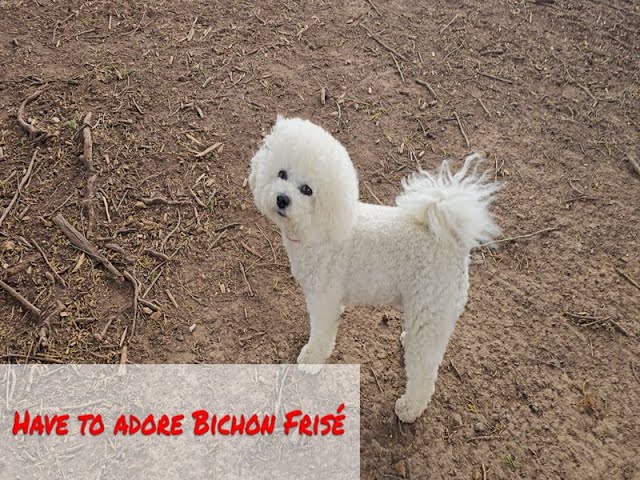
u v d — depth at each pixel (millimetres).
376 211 879
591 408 974
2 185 1203
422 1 1803
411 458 909
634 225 1257
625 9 1805
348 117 1427
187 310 1051
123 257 1106
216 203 1215
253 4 1708
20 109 1327
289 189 783
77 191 1204
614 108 1515
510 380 1010
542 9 1803
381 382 999
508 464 910
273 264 1133
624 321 1096
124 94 1399
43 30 1546
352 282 880
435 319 843
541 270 1174
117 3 1649
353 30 1669
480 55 1636
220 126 1361
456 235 812
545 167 1365
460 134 1423
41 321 1007
